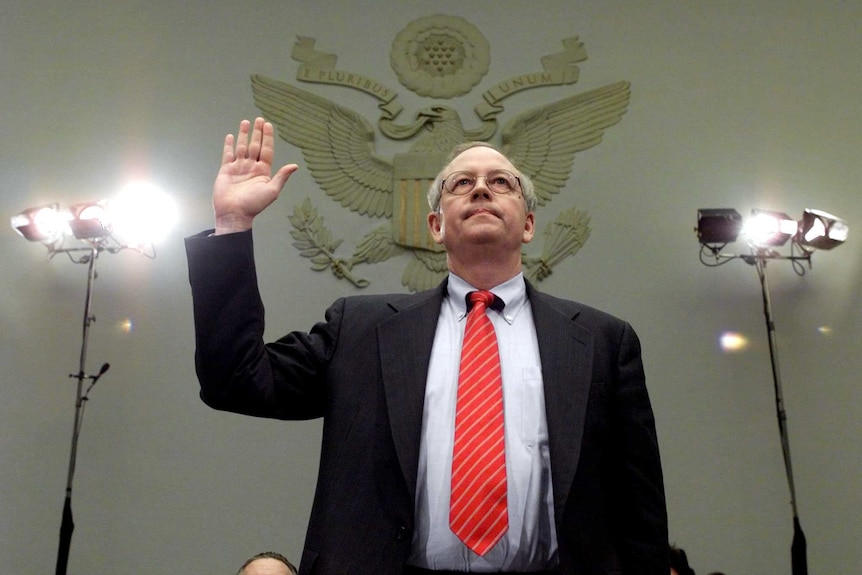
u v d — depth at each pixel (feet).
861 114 16.98
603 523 4.79
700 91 17.19
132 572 14.70
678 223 16.51
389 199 16.55
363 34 17.51
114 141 16.72
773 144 16.88
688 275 16.25
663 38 17.51
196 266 4.93
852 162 16.74
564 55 17.42
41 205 16.17
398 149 16.85
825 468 15.29
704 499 15.16
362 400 4.97
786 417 15.53
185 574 14.75
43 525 14.82
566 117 17.02
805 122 16.98
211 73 17.17
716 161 16.83
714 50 17.42
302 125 16.93
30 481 14.99
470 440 4.79
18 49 17.10
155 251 16.14
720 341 15.93
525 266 16.21
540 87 17.26
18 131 16.71
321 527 4.68
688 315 16.05
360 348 5.18
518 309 5.44
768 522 15.05
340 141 16.83
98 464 15.14
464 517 4.60
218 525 15.01
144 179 16.57
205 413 15.51
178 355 15.72
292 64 17.28
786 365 15.79
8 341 15.64
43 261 16.02
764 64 17.31
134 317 15.85
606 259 16.33
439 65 17.35
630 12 17.66
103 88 16.99
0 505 14.84
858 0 17.58
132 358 15.66
